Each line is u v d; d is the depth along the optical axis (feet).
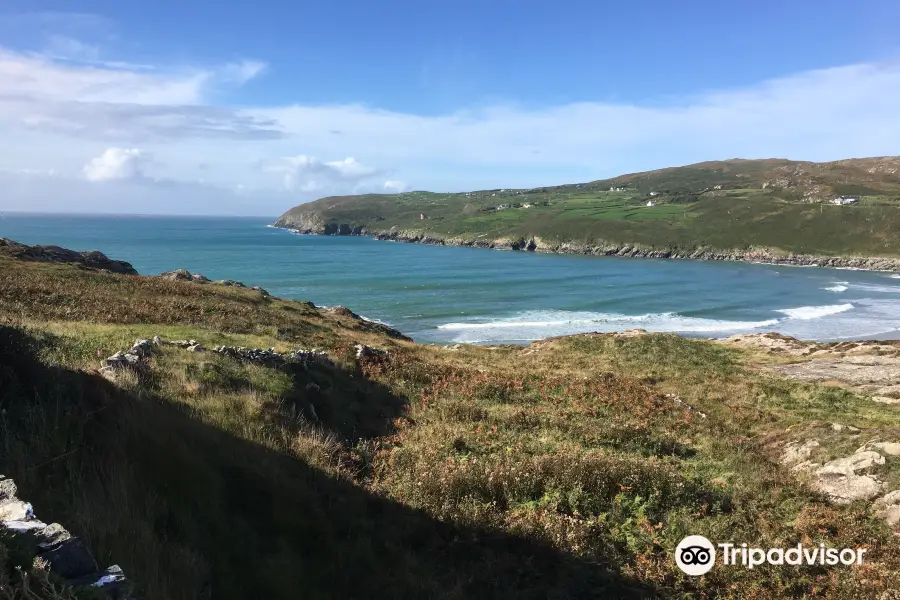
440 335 190.60
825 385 81.35
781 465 40.50
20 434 17.89
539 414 49.49
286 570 17.74
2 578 9.59
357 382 51.13
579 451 36.04
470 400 54.29
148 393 28.66
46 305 66.59
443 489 28.09
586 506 28.30
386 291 297.12
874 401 69.36
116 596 11.27
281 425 32.09
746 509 30.94
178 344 44.42
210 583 15.67
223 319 80.07
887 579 22.48
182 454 20.66
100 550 13.85
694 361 102.37
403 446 37.19
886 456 35.58
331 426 37.42
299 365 45.65
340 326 115.44
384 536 22.67
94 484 16.97
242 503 20.65
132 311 71.61
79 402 21.08
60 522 14.37
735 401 67.31
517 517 26.03
